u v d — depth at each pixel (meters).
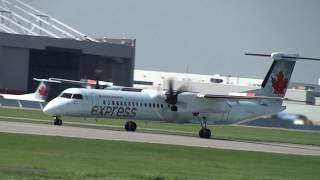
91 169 107.38
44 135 152.88
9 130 159.88
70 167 108.50
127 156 128.62
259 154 149.50
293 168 129.75
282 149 170.25
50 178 96.44
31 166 106.38
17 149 127.81
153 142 157.00
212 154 142.12
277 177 114.25
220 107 198.38
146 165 118.00
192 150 146.25
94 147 138.25
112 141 150.50
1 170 100.25
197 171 114.38
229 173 114.62
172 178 103.12
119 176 101.94
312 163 140.75
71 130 175.12
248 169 122.44
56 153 125.62
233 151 151.12
